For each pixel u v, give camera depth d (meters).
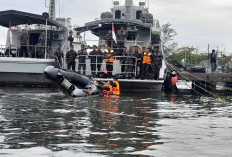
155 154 5.87
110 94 16.30
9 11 19.91
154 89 19.52
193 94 20.55
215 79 23.78
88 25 21.11
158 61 18.95
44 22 22.22
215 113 11.21
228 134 7.64
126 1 24.88
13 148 6.12
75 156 5.70
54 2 26.12
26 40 20.08
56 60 19.34
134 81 18.70
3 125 8.20
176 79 22.05
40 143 6.48
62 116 9.70
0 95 15.24
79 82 16.47
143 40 22.06
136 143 6.60
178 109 12.09
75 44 22.84
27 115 9.80
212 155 5.90
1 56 19.64
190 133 7.68
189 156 5.82
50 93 16.53
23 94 15.88
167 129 8.09
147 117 9.90
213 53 25.48
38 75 19.55
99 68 19.30
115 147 6.26
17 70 19.27
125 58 19.14
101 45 20.52
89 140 6.76
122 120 9.23
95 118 9.45
